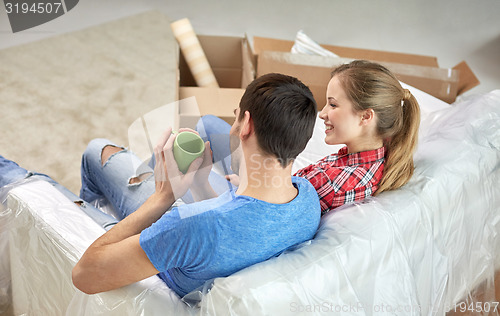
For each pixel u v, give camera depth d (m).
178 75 2.41
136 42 3.38
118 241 1.06
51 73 3.03
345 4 3.98
